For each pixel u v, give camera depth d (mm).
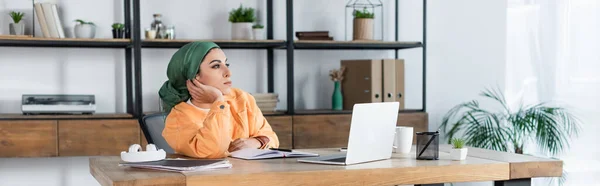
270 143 2828
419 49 4879
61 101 3959
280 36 4578
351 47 4516
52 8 3955
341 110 4480
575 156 4406
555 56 4523
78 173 4312
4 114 4023
